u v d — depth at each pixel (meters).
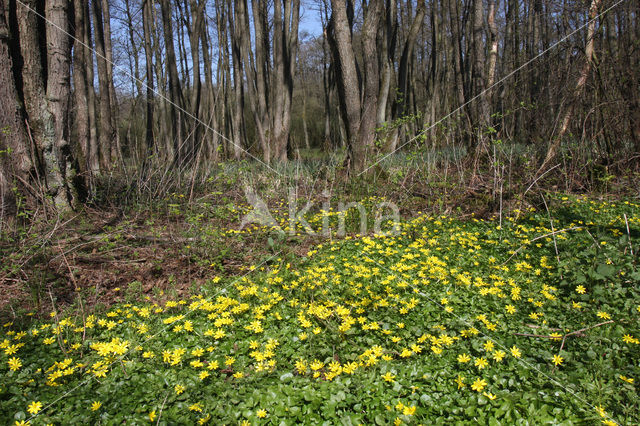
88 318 3.71
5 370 3.07
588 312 3.52
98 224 6.76
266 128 15.77
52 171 6.71
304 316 3.53
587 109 8.68
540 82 9.73
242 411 2.52
